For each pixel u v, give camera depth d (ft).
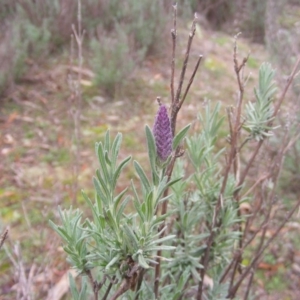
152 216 2.90
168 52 17.52
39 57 15.58
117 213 2.98
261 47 20.44
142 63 16.40
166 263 4.50
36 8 16.48
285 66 12.19
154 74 16.19
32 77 14.85
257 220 9.57
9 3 17.03
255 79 16.51
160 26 17.42
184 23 20.17
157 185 2.88
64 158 11.65
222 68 17.08
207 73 16.56
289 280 8.63
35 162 11.49
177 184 4.40
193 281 5.22
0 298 7.66
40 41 15.70
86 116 13.46
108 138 2.93
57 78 15.06
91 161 11.61
